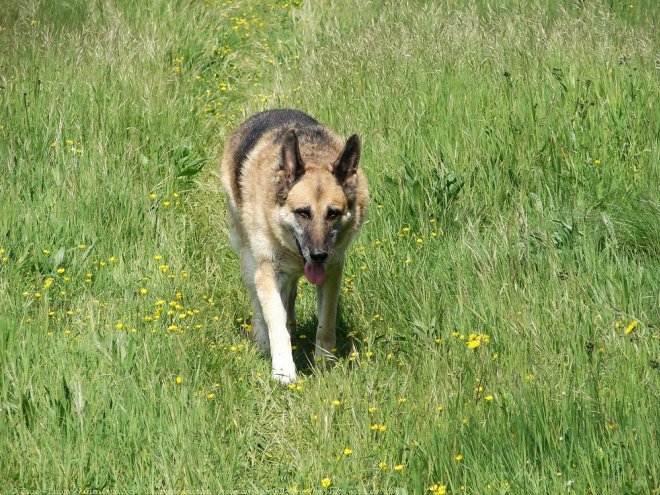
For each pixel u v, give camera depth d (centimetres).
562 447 1280
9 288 1736
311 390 1577
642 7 3269
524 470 1249
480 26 3020
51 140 2338
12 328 1541
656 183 2058
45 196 2084
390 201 2139
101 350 1530
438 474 1300
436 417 1398
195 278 2006
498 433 1327
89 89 2570
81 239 1984
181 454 1321
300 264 1769
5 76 2652
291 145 1675
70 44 2873
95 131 2412
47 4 3294
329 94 2700
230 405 1507
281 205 1692
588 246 1831
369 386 1512
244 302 1998
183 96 2814
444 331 1655
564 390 1396
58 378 1429
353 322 1862
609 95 2334
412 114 2428
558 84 2436
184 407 1423
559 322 1590
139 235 2061
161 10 3416
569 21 2905
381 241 2031
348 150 1695
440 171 2142
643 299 1642
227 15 3675
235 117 2927
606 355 1478
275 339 1703
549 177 2158
